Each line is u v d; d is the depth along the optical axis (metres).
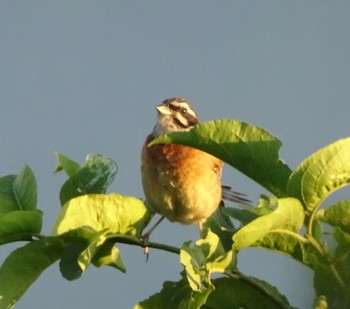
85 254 4.75
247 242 4.48
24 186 5.36
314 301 4.25
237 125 4.54
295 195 4.43
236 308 4.87
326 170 4.34
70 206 4.93
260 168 4.58
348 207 4.42
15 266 4.96
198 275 4.48
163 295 4.97
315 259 4.43
